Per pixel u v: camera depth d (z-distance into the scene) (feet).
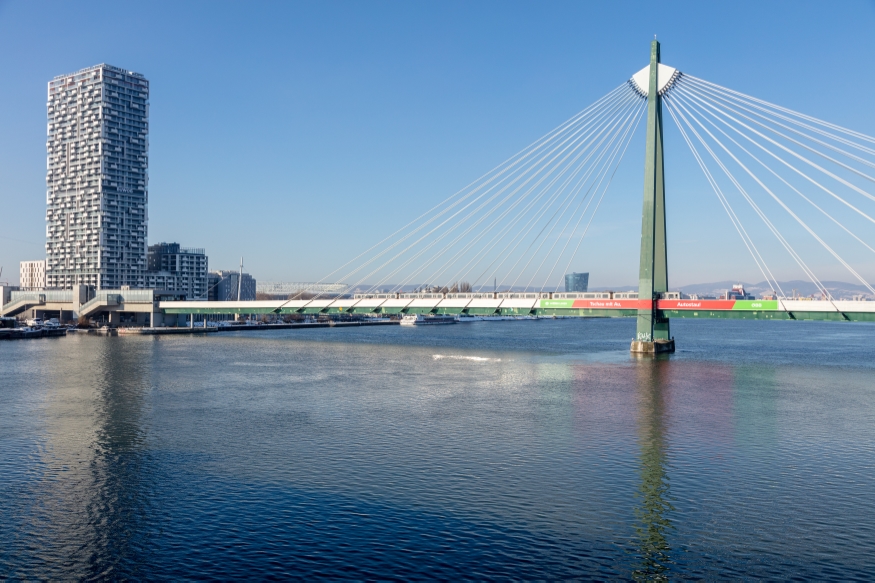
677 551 101.04
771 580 92.84
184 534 106.01
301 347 443.32
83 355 363.35
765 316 337.52
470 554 99.25
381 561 96.89
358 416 194.49
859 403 220.02
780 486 130.62
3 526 109.50
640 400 224.12
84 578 92.68
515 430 176.65
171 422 185.16
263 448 156.35
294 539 104.06
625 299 374.63
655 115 361.92
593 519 112.68
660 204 378.73
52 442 161.89
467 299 418.51
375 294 458.91
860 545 103.71
